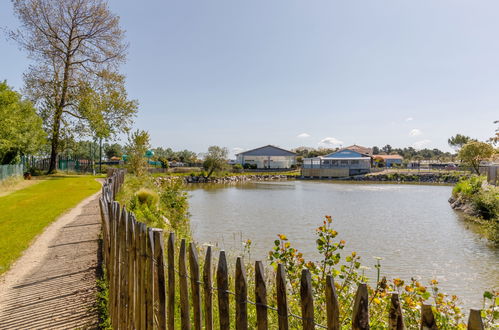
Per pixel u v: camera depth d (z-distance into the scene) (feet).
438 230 60.90
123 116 130.21
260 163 306.35
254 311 14.10
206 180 212.02
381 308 13.53
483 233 56.70
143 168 99.66
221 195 126.41
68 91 120.67
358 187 172.76
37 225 36.73
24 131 111.55
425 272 37.01
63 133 126.62
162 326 9.37
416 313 13.39
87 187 82.84
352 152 276.00
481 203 69.41
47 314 15.98
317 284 14.75
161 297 9.35
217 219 70.74
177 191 57.21
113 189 43.60
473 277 35.24
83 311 16.17
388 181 225.35
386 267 38.75
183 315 8.71
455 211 85.71
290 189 157.79
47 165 156.76
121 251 12.98
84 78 120.16
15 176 96.02
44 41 112.78
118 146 315.17
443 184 198.29
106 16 117.50
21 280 20.52
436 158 420.77
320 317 12.92
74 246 27.86
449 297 29.45
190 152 334.85
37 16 110.01
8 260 24.44
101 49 119.55
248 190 150.92
